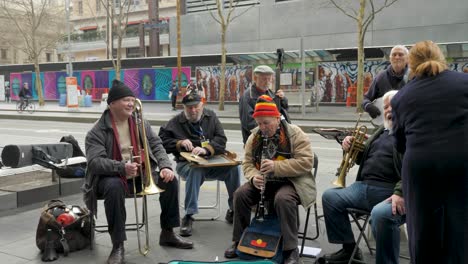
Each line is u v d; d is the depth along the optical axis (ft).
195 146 16.98
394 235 11.63
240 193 13.79
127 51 181.57
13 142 44.78
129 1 122.31
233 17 90.94
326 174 27.30
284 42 95.40
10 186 20.03
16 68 132.05
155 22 139.23
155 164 15.14
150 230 16.53
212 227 16.83
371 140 13.51
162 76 107.86
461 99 9.07
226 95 97.19
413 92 9.59
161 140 16.53
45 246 13.84
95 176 13.82
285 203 12.82
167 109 87.81
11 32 151.43
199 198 20.99
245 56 81.15
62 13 149.38
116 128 14.53
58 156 20.57
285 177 13.64
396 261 11.87
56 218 14.17
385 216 11.47
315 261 13.41
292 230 12.84
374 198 12.85
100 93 119.34
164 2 189.88
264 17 97.25
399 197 11.40
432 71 9.41
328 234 13.30
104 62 116.16
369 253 14.14
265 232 13.34
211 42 106.01
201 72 100.83
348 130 15.29
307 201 13.21
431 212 9.29
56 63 124.26
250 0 105.29
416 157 9.31
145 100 111.24
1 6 142.82
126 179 14.21
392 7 83.05
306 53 75.41
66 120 74.18
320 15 90.53
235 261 12.32
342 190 13.35
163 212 14.82
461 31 78.07
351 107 80.33
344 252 13.37
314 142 42.83
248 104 17.26
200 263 12.14
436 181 9.15
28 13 120.06
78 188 21.29
